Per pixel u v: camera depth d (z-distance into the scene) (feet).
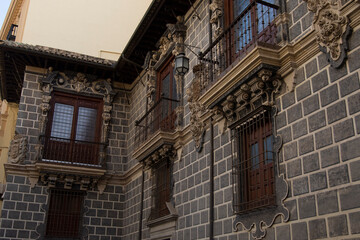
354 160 21.35
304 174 24.57
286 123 26.91
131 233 52.70
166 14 48.42
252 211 28.43
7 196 53.01
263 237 26.86
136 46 54.70
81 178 56.44
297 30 27.35
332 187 22.41
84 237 54.90
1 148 75.00
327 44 23.88
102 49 71.15
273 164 27.17
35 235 52.85
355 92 21.97
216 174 34.35
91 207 56.44
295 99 26.48
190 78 42.47
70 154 57.31
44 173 54.54
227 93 31.35
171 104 46.26
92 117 60.85
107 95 61.72
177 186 41.19
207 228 34.30
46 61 58.70
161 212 43.62
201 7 42.98
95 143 58.34
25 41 66.80
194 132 38.78
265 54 27.14
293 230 24.50
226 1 38.58
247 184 30.53
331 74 23.85
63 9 71.05
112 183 58.44
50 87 58.75
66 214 55.31
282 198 25.76
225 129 34.09
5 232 51.70
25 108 57.31
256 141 30.12
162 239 42.65
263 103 28.73
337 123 22.88
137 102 59.21
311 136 24.62
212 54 37.81
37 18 68.95
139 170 53.36
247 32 34.91
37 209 53.88
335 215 21.86
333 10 23.67
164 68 50.67
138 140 52.39
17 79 63.10
